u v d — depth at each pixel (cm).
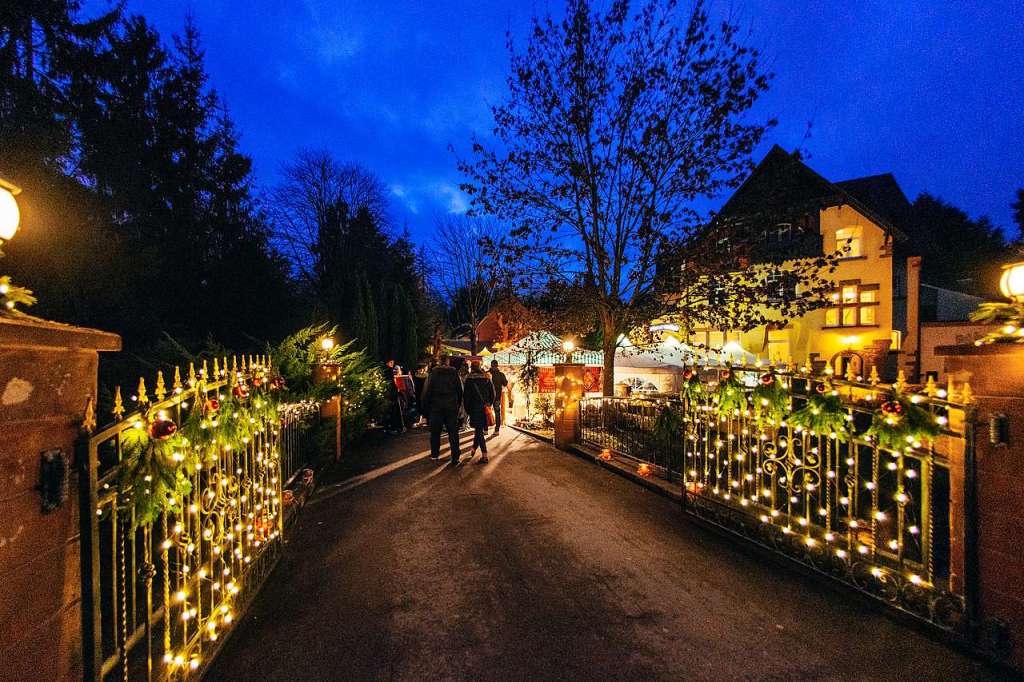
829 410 375
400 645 297
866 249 2250
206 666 267
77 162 1048
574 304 1109
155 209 1406
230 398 344
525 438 1140
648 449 731
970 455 292
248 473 399
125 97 1412
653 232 966
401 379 1223
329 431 757
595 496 620
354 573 398
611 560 424
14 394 158
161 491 228
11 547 156
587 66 966
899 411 320
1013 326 272
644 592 366
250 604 345
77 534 185
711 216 929
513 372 1584
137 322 938
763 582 384
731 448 499
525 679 265
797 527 414
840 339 2281
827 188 2206
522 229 1037
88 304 888
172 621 302
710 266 929
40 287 814
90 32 1077
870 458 558
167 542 242
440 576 392
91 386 196
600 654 288
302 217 3406
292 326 1408
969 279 3061
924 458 325
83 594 185
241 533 341
